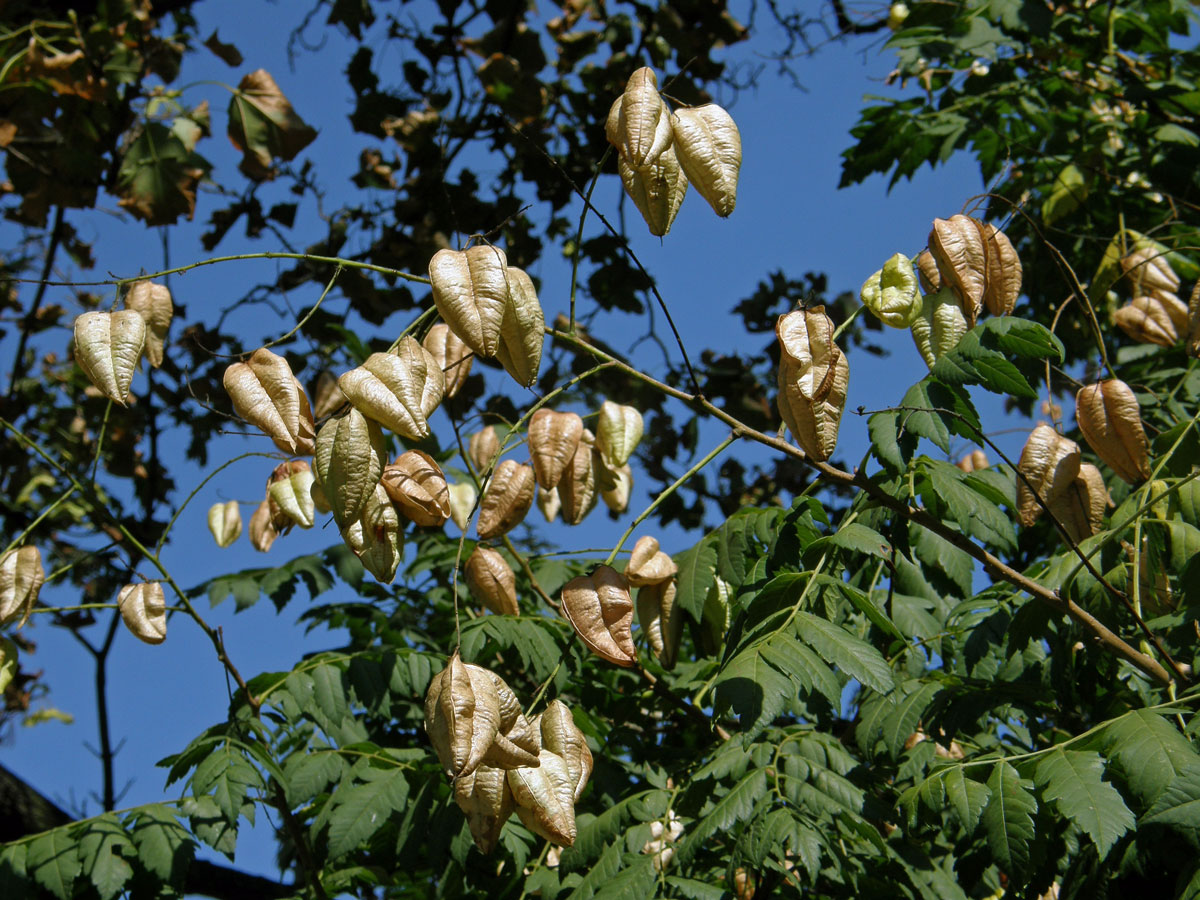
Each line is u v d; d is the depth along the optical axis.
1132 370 4.61
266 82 5.90
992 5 5.07
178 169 5.87
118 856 3.24
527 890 3.21
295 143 5.94
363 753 3.56
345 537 2.57
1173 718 2.77
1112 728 2.49
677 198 2.55
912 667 3.43
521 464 3.26
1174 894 2.60
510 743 2.45
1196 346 3.32
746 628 2.84
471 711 2.38
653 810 3.07
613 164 6.53
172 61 5.96
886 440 2.69
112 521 3.32
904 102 5.24
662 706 4.00
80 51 5.67
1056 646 3.13
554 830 2.62
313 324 5.97
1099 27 5.35
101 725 5.88
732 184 2.52
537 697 3.04
